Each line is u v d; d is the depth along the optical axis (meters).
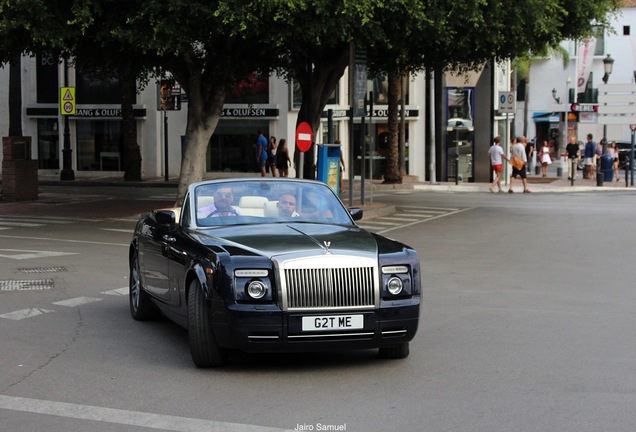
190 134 25.94
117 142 48.09
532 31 26.58
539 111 77.88
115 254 17.86
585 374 8.26
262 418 6.86
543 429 6.54
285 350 8.09
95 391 7.72
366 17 22.03
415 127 47.19
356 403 7.29
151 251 10.38
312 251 8.23
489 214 26.81
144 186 41.47
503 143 49.12
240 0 21.50
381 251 8.47
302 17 22.00
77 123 48.25
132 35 21.91
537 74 77.62
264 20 22.14
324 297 8.06
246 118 46.28
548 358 8.94
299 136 26.92
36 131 48.69
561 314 11.49
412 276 8.43
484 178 45.50
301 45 26.34
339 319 8.07
